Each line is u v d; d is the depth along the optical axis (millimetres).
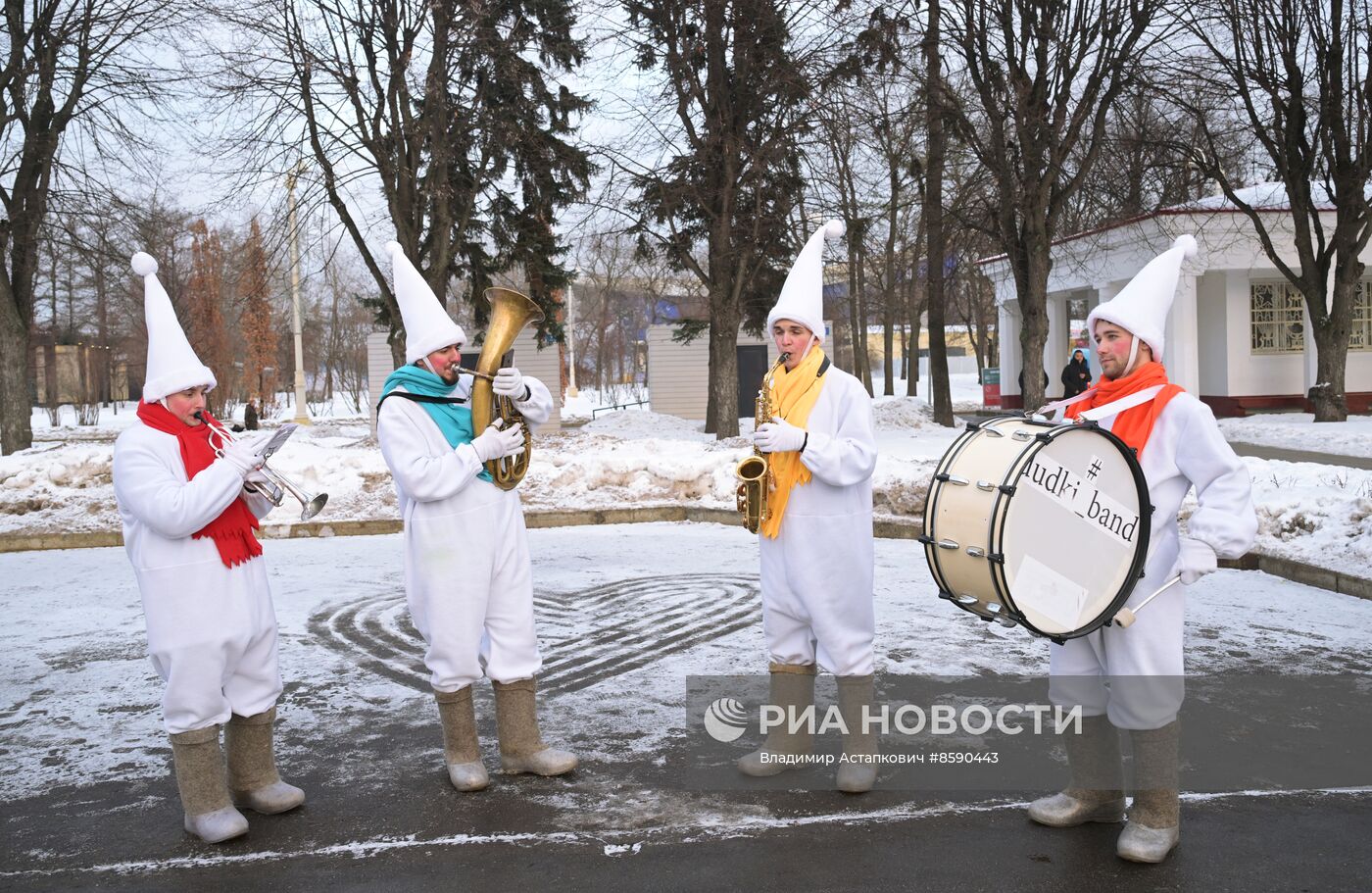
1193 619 7402
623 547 10922
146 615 4176
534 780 4723
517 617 4742
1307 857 3824
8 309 21188
